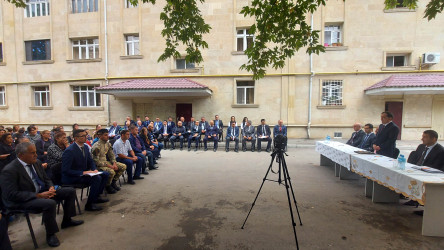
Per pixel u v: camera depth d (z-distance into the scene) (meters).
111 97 12.95
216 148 9.65
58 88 13.42
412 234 2.91
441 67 10.80
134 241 2.78
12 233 2.99
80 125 13.29
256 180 5.27
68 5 13.08
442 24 10.71
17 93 13.91
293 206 3.80
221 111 12.21
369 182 4.21
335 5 11.21
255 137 9.79
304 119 11.71
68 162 3.58
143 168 5.79
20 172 2.78
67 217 3.11
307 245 2.67
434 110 10.87
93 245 2.70
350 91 11.34
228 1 11.84
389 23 10.99
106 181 4.04
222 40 12.02
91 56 13.41
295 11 4.04
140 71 12.68
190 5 4.63
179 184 4.99
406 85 9.38
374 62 11.16
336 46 11.33
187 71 12.31
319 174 5.80
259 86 11.90
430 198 2.83
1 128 5.44
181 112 12.69
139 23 12.48
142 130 6.45
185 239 2.81
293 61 11.56
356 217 3.39
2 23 13.75
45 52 13.71
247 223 3.21
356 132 6.43
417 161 4.09
